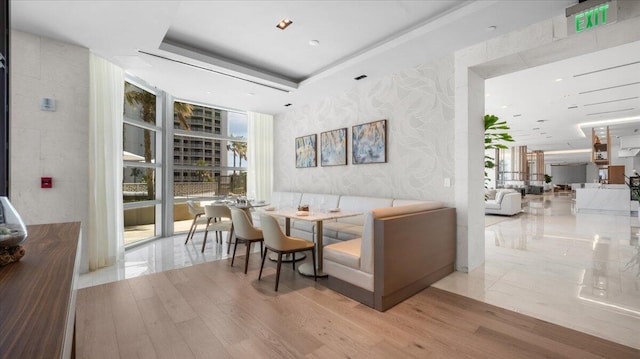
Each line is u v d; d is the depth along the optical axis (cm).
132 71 427
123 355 195
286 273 357
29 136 317
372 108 478
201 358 193
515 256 425
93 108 368
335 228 431
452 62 376
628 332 221
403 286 278
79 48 347
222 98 573
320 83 488
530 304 269
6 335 53
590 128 999
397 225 270
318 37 369
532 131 1037
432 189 398
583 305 266
